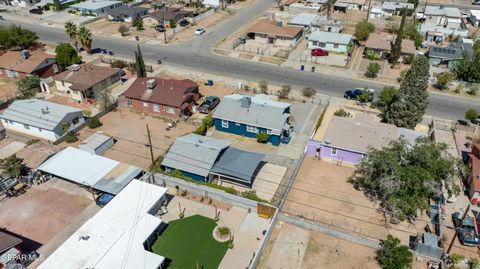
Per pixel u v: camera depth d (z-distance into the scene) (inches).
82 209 1451.8
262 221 1417.3
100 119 2102.6
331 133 1774.1
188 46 3176.7
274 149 1841.8
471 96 2399.1
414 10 4065.0
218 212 1454.2
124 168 1587.1
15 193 1526.8
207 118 1999.3
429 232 1359.5
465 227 1316.4
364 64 2859.3
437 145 1441.9
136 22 3567.9
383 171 1395.2
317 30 3393.2
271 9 4281.5
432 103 2294.5
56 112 1958.7
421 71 1781.5
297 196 1536.7
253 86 2474.2
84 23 3750.0
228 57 2960.1
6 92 2413.9
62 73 2427.4
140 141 1894.7
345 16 4001.0
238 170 1558.8
